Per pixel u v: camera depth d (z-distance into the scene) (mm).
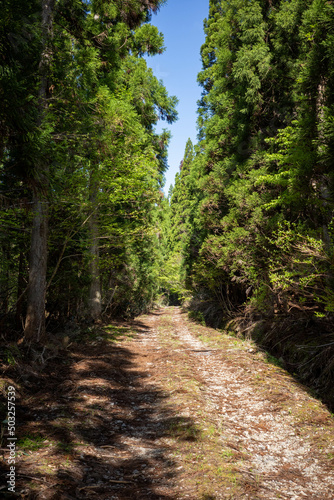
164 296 45594
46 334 8031
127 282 16781
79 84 8234
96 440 3805
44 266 7324
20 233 7840
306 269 5938
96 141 9156
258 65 9883
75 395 5145
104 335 10633
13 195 6504
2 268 8438
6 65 3545
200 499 2607
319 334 7406
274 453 3682
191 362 7609
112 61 10219
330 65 5340
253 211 9375
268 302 8797
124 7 8977
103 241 12672
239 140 11344
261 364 7203
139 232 11688
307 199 6242
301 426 4305
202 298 19406
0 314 7293
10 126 3586
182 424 4168
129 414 4723
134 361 7902
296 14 8906
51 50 7141
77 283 10250
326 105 5516
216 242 11570
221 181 12242
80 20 8359
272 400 5180
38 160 4035
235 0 11414
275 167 9156
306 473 3234
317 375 6301
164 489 2793
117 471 3115
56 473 2830
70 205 8508
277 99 10562
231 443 3795
